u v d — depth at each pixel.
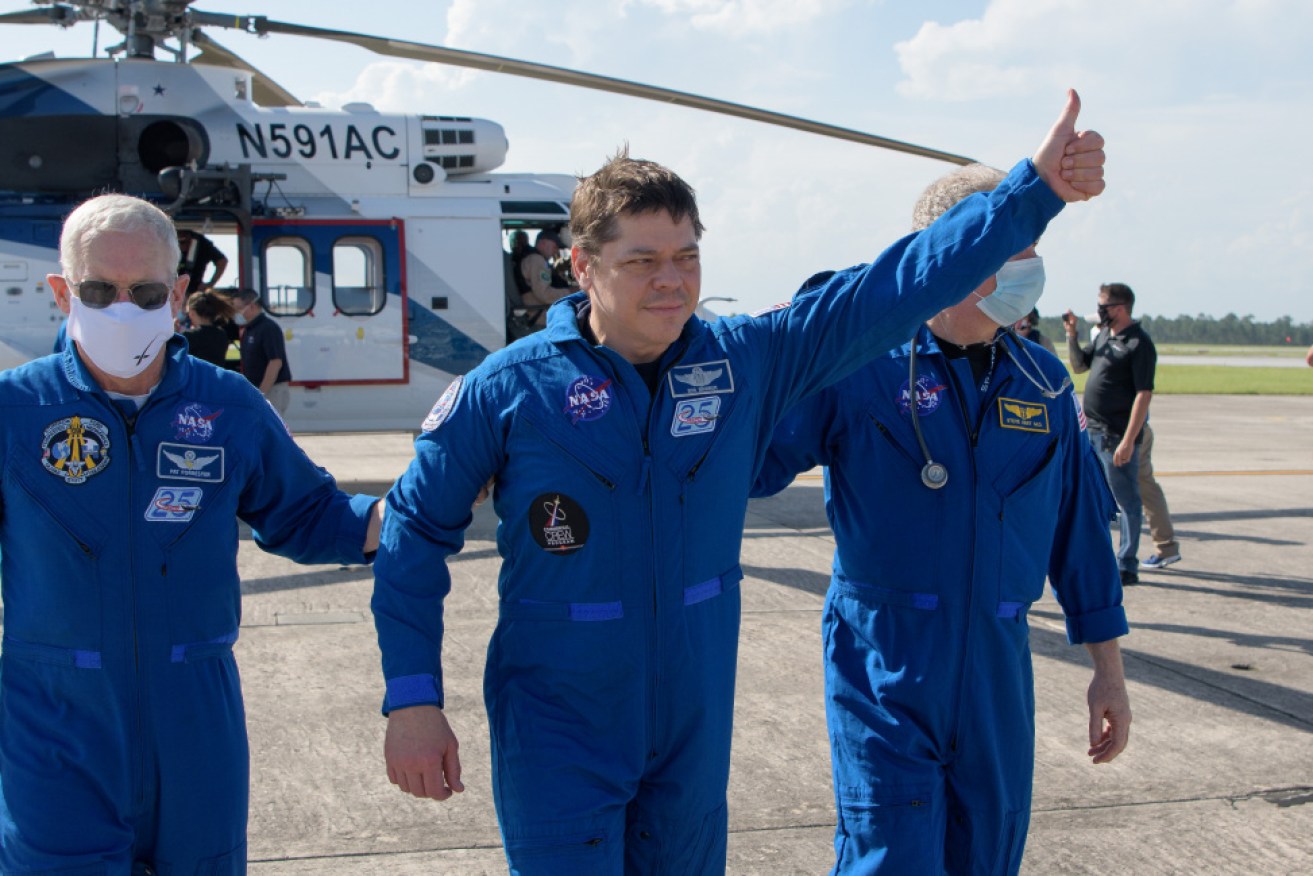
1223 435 17.88
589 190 2.08
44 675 2.15
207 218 9.55
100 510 2.15
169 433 2.21
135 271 2.09
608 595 2.10
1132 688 5.27
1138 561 7.88
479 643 5.70
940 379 2.55
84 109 9.23
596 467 2.09
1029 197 2.16
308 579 6.89
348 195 10.02
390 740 2.06
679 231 2.04
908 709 2.52
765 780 4.17
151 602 2.18
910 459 2.55
